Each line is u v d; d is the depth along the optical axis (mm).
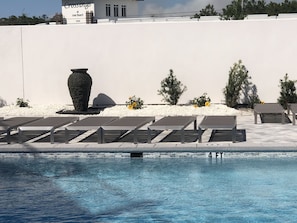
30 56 16078
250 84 15227
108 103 15930
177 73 15500
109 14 55312
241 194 7043
